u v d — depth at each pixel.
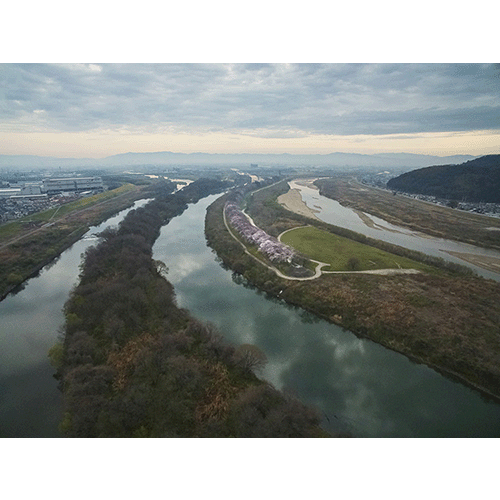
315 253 155.50
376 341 95.81
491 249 181.62
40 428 64.56
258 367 82.00
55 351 80.81
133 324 90.62
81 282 117.94
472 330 94.00
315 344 94.69
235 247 162.12
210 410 65.25
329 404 73.62
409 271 134.88
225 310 111.69
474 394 78.31
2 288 123.00
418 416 71.38
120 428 60.16
